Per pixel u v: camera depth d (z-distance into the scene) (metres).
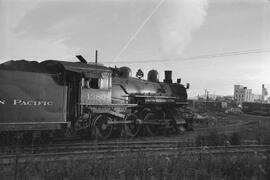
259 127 22.70
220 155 11.30
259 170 9.24
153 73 22.44
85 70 15.05
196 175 8.56
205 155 10.68
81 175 7.76
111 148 12.65
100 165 8.30
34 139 13.68
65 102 14.34
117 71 18.55
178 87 23.19
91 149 12.27
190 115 22.84
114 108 16.97
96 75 15.54
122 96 18.19
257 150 13.44
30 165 8.23
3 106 12.39
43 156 10.12
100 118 16.33
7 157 9.51
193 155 10.62
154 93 20.66
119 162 8.75
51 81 13.89
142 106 19.27
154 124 19.52
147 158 9.42
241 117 45.41
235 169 9.23
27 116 13.02
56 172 7.89
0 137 12.64
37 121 13.30
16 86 12.80
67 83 14.74
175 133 21.12
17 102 12.77
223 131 22.22
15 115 12.68
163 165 8.70
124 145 13.60
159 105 20.56
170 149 12.33
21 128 12.79
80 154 10.73
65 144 13.35
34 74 13.35
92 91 15.59
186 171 8.66
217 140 14.92
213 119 32.81
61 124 14.10
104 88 16.22
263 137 17.39
